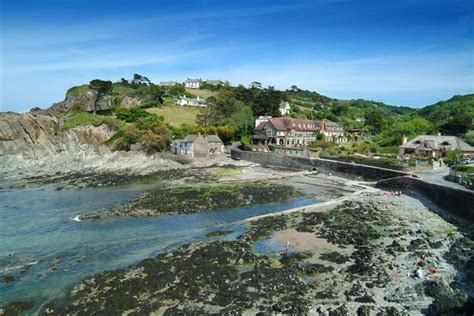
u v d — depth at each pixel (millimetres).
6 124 111125
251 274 32500
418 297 28219
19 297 30109
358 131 170000
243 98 177875
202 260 35875
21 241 43594
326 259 36375
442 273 32062
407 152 97938
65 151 117500
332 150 108500
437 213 52844
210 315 26266
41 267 35906
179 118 160250
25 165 104062
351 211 53938
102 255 38750
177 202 60312
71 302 29047
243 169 96375
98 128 128250
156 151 112875
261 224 48062
